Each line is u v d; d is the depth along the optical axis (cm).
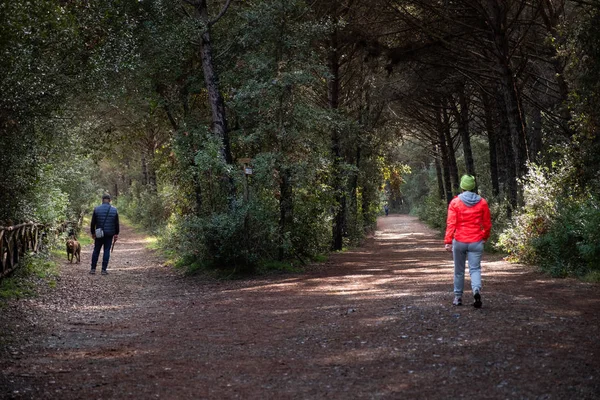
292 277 1284
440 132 3331
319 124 1584
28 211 1286
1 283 1038
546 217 1338
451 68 2070
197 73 1659
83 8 1159
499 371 464
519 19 1864
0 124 1020
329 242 1969
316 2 1841
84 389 458
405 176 7719
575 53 1342
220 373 506
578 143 1402
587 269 1065
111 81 1384
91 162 2741
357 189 3080
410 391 430
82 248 2291
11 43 910
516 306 749
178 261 1609
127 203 5003
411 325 659
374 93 2355
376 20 1866
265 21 1493
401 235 3703
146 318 824
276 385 463
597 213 1061
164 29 1493
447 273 1218
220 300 988
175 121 1866
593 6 1275
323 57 2005
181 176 1688
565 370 457
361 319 721
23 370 515
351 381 464
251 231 1351
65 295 1048
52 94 1143
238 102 1474
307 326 705
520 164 1720
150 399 433
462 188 771
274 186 1441
